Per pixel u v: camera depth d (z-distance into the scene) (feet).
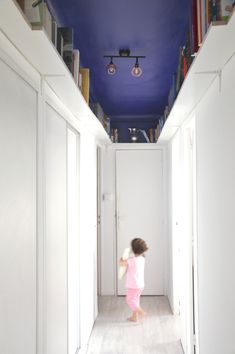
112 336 11.02
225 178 5.39
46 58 4.82
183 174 10.32
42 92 5.80
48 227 6.34
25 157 4.96
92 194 12.01
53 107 6.72
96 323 12.10
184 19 7.88
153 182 15.56
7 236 4.24
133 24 8.13
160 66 10.87
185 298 9.71
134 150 15.65
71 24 8.10
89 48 9.48
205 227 7.05
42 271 5.82
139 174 15.57
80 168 9.83
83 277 9.90
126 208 15.55
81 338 9.57
